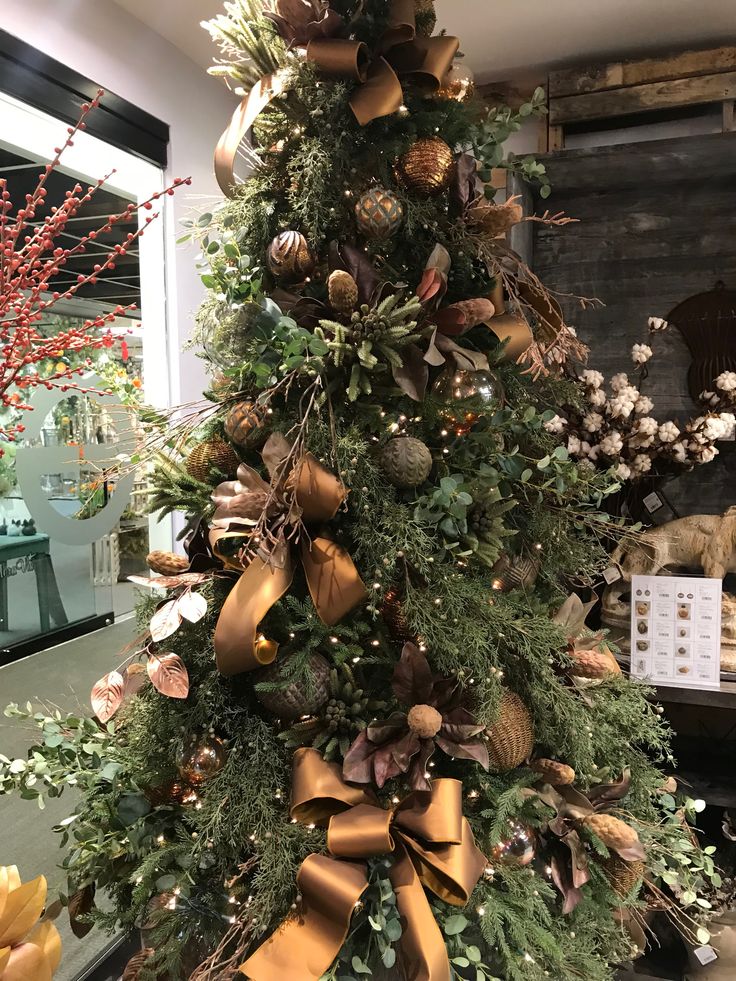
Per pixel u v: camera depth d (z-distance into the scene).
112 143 1.61
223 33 0.91
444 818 0.77
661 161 1.78
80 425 1.59
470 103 0.98
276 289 0.91
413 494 0.88
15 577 1.49
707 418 1.69
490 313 0.88
